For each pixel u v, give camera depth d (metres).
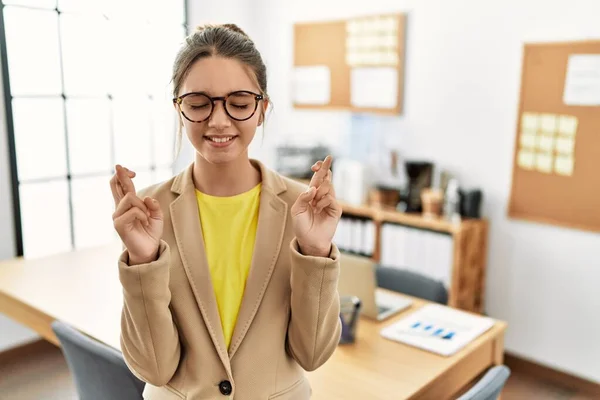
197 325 1.06
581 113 3.02
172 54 1.08
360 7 3.87
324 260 0.99
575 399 3.12
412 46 3.67
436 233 3.38
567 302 3.22
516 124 3.26
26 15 3.32
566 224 3.15
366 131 3.98
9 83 3.26
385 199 3.73
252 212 1.12
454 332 2.10
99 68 3.75
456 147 3.55
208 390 1.05
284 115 4.47
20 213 3.39
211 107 0.97
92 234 3.86
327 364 1.87
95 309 2.33
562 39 3.05
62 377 3.25
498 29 3.28
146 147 4.11
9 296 2.49
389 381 1.77
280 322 1.08
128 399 1.76
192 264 1.07
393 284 2.68
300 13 4.23
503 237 3.42
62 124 3.60
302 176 4.14
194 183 1.14
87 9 3.63
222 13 4.41
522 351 3.43
